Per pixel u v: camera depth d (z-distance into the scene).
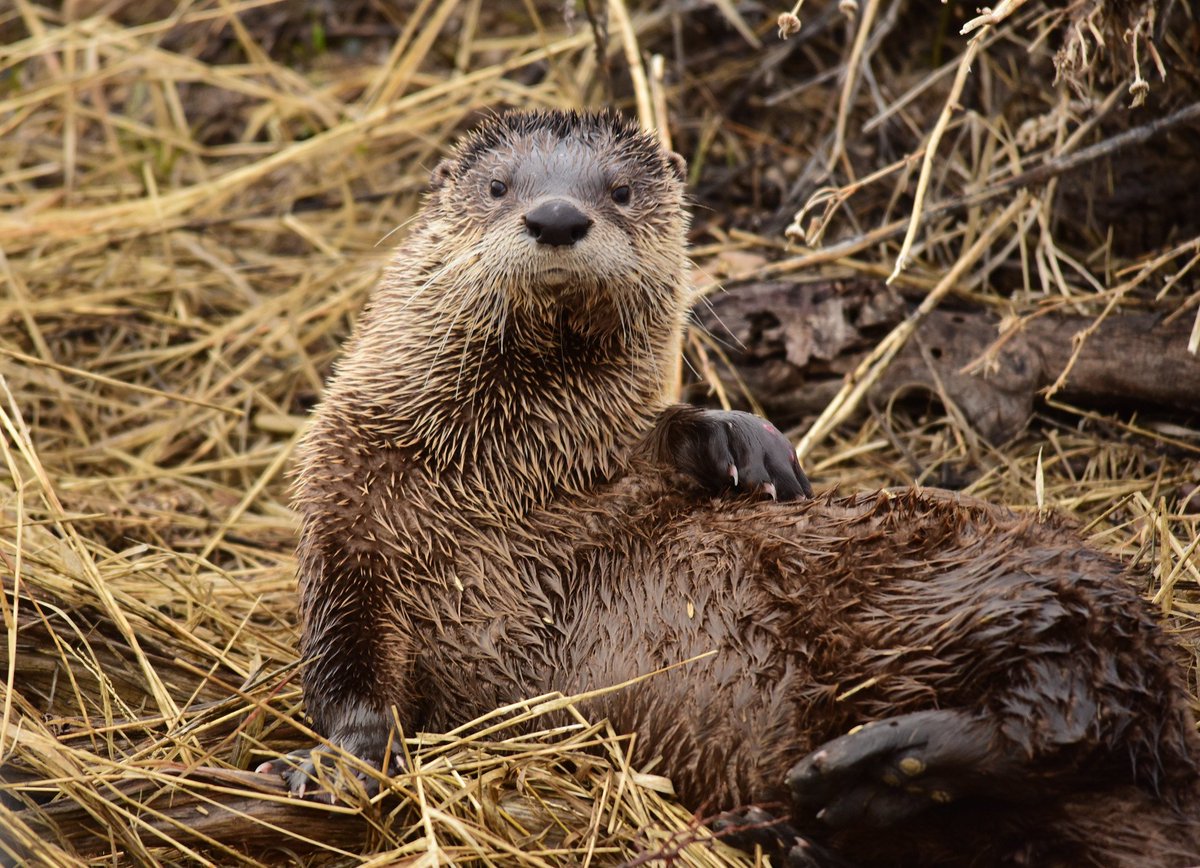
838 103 16.80
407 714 8.98
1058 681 7.11
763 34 18.45
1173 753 7.30
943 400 13.20
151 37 20.38
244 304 16.16
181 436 14.45
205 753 8.67
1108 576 7.67
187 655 10.21
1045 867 7.25
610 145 9.97
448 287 9.60
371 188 17.97
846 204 15.02
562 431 9.31
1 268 15.84
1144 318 12.88
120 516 12.37
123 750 9.03
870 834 7.68
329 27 20.53
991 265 13.97
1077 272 14.53
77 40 19.12
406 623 9.02
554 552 9.05
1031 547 7.89
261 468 14.02
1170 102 13.94
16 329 15.48
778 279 14.23
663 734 8.41
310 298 16.02
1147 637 7.41
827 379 13.73
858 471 12.88
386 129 17.58
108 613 9.86
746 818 7.81
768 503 8.88
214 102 19.81
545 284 9.00
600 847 8.14
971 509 8.34
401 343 9.64
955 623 7.46
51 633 9.11
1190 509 11.41
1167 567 10.33
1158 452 12.52
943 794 7.21
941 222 14.60
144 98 19.77
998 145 15.59
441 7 18.59
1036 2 15.62
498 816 8.19
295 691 9.77
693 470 9.30
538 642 8.91
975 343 13.33
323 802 8.40
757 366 13.89
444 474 9.23
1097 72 13.55
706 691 8.25
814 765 7.27
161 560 10.96
